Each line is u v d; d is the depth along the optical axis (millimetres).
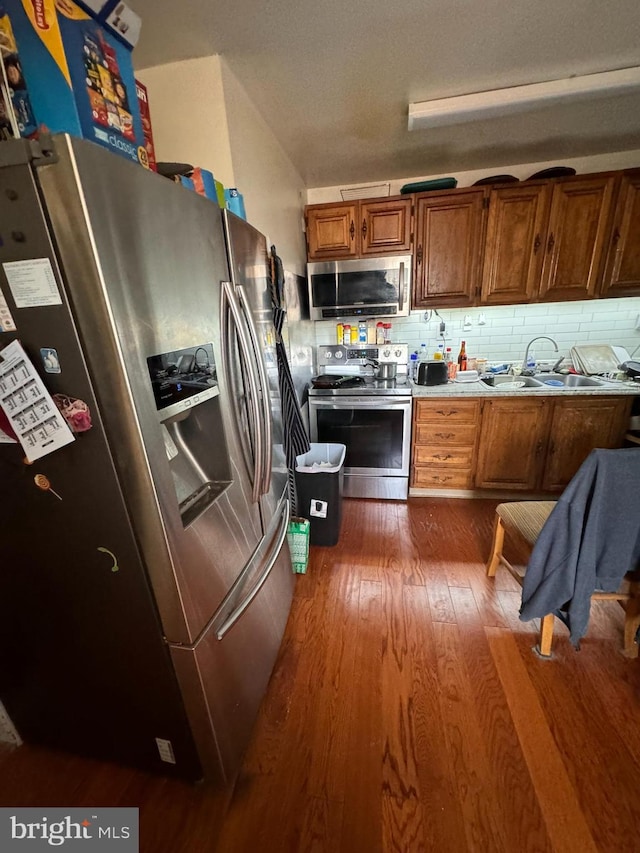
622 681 1369
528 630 1604
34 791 1111
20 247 664
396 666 1455
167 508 822
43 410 757
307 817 1024
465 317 2953
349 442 2746
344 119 1969
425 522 2484
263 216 1908
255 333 1175
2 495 873
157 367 814
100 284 657
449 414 2584
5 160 619
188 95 1488
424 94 1775
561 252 2463
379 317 2857
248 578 1201
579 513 1218
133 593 884
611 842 954
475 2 1260
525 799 1043
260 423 1190
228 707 1069
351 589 1877
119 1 759
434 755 1155
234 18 1267
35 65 694
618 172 2277
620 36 1436
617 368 2600
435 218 2559
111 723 1088
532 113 1959
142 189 751
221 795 1081
